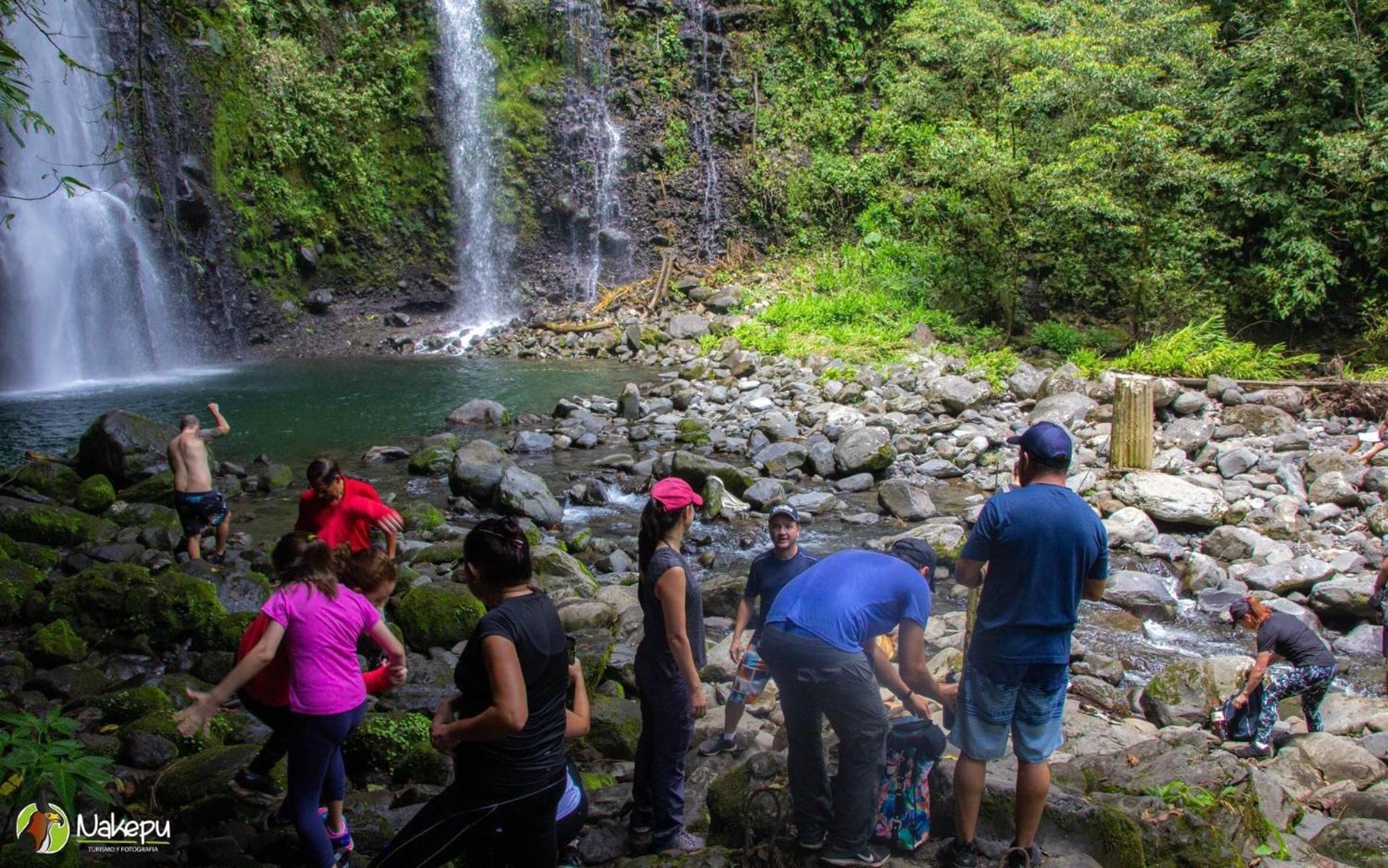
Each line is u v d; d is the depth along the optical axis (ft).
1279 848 14.82
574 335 71.51
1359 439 43.37
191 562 28.32
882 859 13.37
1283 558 32.07
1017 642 12.60
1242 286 63.98
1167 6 61.52
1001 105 62.18
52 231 60.80
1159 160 54.44
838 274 74.84
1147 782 15.43
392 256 77.25
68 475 36.58
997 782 14.48
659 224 82.48
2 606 25.12
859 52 88.12
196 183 66.90
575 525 36.78
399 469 42.55
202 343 67.77
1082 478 40.40
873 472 42.52
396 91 77.30
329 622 13.62
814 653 12.75
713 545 35.04
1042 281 69.15
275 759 16.37
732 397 54.54
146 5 26.76
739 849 13.84
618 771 18.19
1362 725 22.15
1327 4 61.87
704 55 85.71
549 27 81.25
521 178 79.87
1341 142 56.70
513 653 11.28
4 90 21.81
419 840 11.82
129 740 18.60
